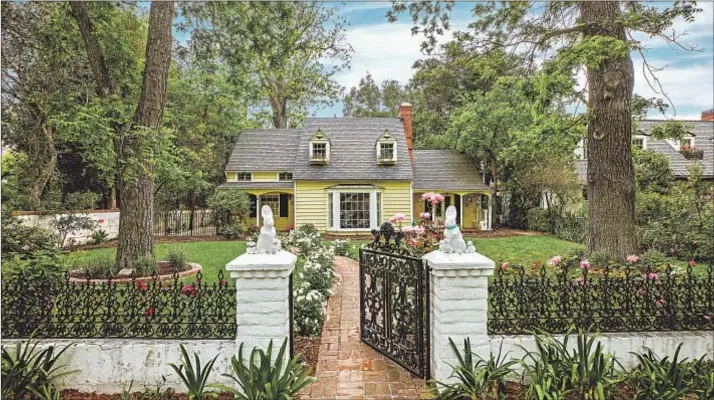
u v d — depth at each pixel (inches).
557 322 152.2
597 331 144.8
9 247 237.3
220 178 888.9
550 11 350.9
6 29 466.3
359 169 724.7
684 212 397.7
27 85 489.7
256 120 1075.9
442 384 129.4
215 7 445.7
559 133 336.2
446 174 802.2
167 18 340.5
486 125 756.6
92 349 146.0
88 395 143.9
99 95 366.6
